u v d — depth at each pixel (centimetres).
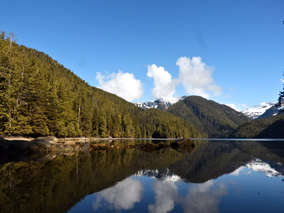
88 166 1427
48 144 2836
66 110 5362
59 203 669
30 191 802
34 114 3834
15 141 2516
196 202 701
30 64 4225
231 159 1966
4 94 3159
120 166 1464
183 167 1468
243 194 800
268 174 1213
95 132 7862
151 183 974
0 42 3459
